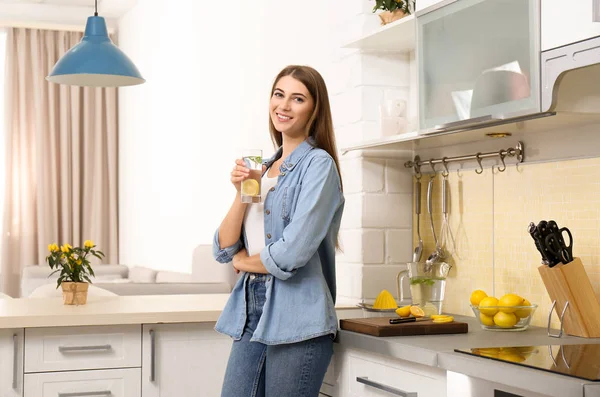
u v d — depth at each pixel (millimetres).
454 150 2645
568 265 1999
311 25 3430
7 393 2342
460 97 2115
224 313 2141
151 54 6516
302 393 1977
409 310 2250
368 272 2807
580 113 1890
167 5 6059
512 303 2135
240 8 4539
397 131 2709
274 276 2008
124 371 2480
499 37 1962
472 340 1943
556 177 2215
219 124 4926
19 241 7262
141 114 6781
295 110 2100
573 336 2021
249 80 4391
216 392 2586
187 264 5570
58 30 7297
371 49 2844
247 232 2148
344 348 2170
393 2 2668
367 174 2814
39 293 3510
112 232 7406
